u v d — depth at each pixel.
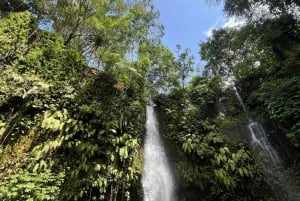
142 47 10.66
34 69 6.99
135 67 8.90
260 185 7.14
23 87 6.40
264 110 8.69
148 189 6.93
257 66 10.15
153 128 8.77
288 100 7.24
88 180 5.83
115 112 7.33
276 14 8.77
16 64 6.77
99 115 6.88
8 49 6.91
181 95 9.85
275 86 7.86
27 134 6.01
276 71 8.74
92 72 8.17
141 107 8.27
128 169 6.53
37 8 9.50
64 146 6.12
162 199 7.06
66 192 5.55
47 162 5.75
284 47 8.52
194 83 10.57
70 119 6.40
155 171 7.47
